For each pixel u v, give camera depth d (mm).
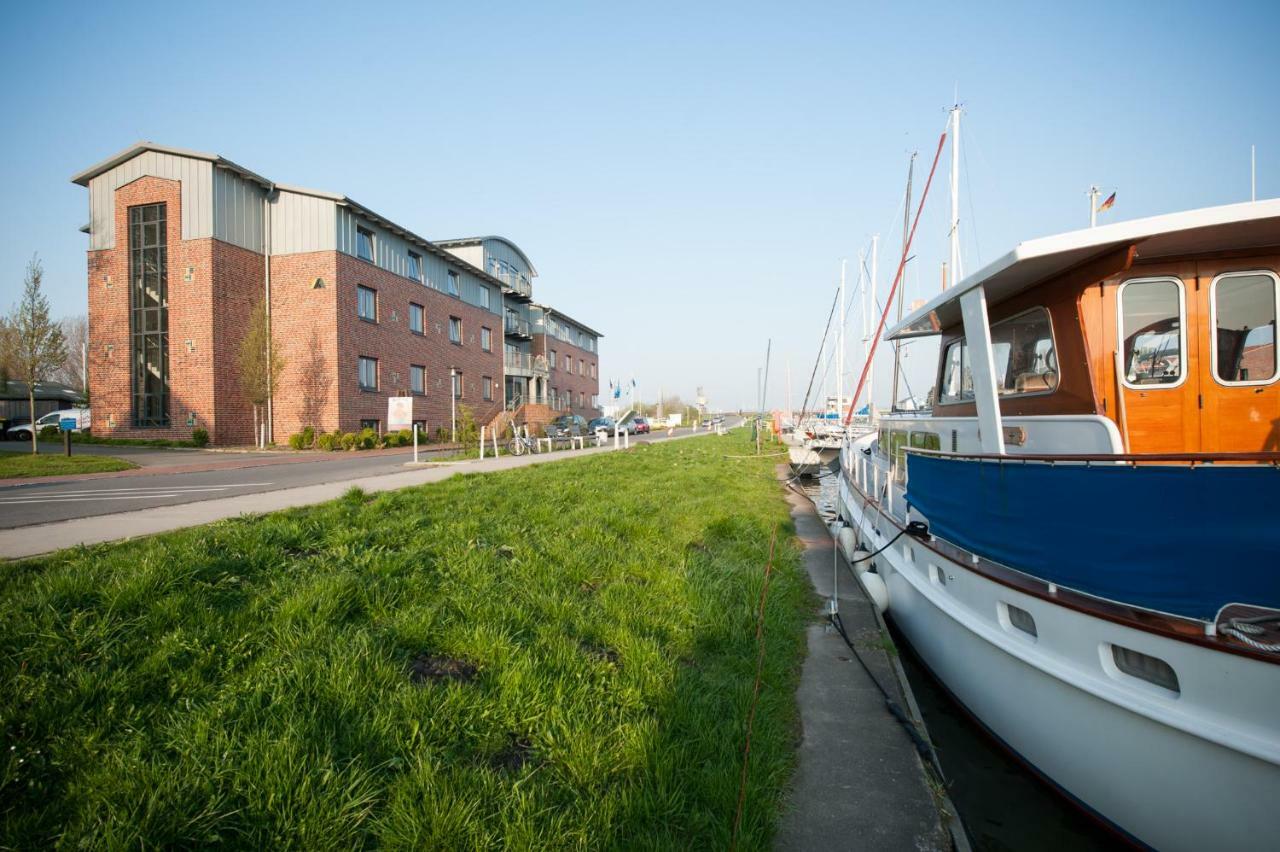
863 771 3342
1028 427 4555
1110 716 2920
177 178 24312
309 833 2332
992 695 3832
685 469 16203
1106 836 3033
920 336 7473
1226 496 2561
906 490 5410
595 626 4523
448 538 6383
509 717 3217
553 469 14633
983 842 3039
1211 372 4145
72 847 2164
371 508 7812
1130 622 2799
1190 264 4160
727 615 5047
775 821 2834
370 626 4125
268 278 26141
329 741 2803
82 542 5777
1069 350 4395
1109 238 3766
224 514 7789
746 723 3445
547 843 2396
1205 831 2551
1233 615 2539
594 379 65125
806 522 11453
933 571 4711
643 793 2740
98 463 15828
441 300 33844
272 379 24297
